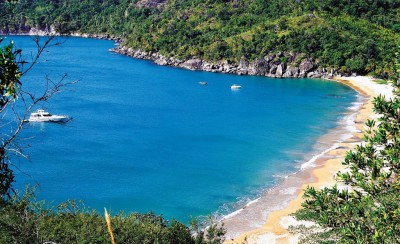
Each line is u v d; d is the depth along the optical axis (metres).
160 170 66.50
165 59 176.38
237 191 58.22
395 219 12.88
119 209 53.56
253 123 94.44
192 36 187.88
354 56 154.75
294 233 43.19
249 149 76.31
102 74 149.62
